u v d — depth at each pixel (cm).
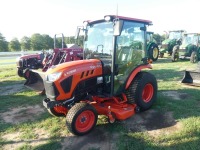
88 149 373
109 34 465
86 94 454
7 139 420
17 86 823
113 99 478
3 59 1812
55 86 403
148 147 367
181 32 1717
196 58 1302
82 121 411
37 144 396
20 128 462
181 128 426
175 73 945
